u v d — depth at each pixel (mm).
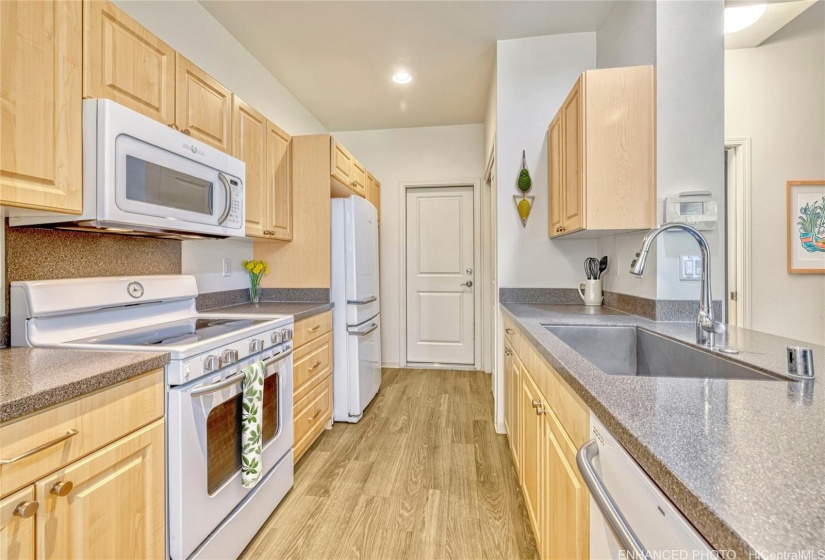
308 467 2053
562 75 2420
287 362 1812
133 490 1013
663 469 479
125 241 1652
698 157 1643
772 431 576
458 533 1538
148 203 1308
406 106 3463
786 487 427
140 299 1582
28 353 1109
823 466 472
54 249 1355
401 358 4066
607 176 1725
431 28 2334
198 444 1201
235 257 2469
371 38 2426
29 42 1003
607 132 1723
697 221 1618
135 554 1015
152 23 1759
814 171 1377
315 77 2912
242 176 1831
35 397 752
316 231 2572
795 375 869
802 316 1397
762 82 1479
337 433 2480
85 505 880
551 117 2434
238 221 1802
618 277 2121
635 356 1623
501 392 2477
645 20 1761
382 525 1589
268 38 2414
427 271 4078
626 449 606
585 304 2338
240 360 1458
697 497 411
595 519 771
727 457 496
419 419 2709
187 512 1152
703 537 405
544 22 2287
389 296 4062
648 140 1695
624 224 1714
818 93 1360
